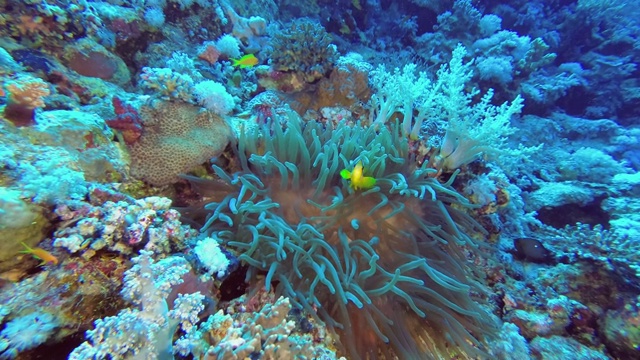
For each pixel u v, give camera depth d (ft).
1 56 1.82
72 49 2.31
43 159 1.43
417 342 1.96
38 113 1.62
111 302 1.33
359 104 3.09
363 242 1.98
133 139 1.98
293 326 1.39
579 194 3.73
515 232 3.16
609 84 7.31
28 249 1.21
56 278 1.25
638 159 5.76
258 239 1.81
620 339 2.13
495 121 2.64
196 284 1.49
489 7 8.15
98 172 1.70
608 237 2.75
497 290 2.50
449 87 2.77
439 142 2.86
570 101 7.25
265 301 1.74
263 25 4.01
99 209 1.41
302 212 2.11
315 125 2.50
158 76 2.10
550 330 2.24
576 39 7.98
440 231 2.23
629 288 2.31
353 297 1.70
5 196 1.18
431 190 2.13
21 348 1.08
